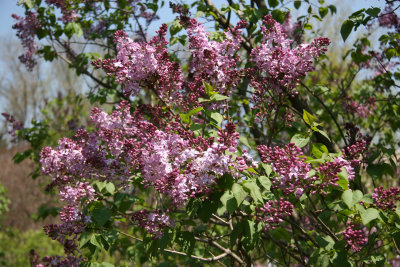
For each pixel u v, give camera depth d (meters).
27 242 12.91
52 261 2.56
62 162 2.61
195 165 2.00
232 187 1.96
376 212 2.01
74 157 2.57
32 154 6.03
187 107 2.66
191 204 2.15
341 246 2.20
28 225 16.20
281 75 2.50
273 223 2.12
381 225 2.62
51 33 5.14
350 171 2.16
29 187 17.91
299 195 2.04
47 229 2.50
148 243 2.55
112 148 2.54
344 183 2.07
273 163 2.12
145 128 2.42
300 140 2.33
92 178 2.86
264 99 2.66
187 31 2.55
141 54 2.40
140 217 2.38
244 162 2.00
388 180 5.06
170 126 2.41
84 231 2.48
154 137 2.33
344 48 8.98
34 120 6.62
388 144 5.12
